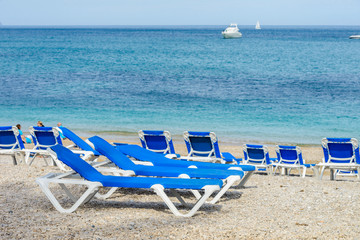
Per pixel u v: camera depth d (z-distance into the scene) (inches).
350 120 879.7
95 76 1681.8
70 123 845.8
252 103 1080.2
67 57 2662.4
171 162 308.2
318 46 4306.1
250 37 7022.6
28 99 1123.9
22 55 2807.6
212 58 2723.9
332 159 410.6
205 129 796.0
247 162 464.4
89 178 240.2
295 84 1485.0
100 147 287.7
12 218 221.6
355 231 204.4
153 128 802.8
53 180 237.0
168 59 2615.7
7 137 421.1
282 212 241.9
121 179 240.8
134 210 244.2
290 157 463.2
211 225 211.9
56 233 196.7
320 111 976.3
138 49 3624.5
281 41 5497.1
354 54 3137.3
